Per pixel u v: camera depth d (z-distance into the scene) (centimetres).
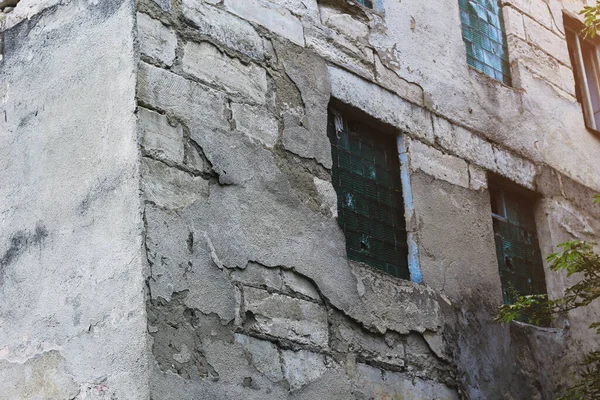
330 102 784
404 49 865
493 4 1008
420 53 879
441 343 780
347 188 782
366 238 780
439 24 916
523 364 841
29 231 670
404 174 822
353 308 722
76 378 610
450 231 833
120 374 589
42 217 666
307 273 699
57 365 623
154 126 643
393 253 796
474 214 862
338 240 732
